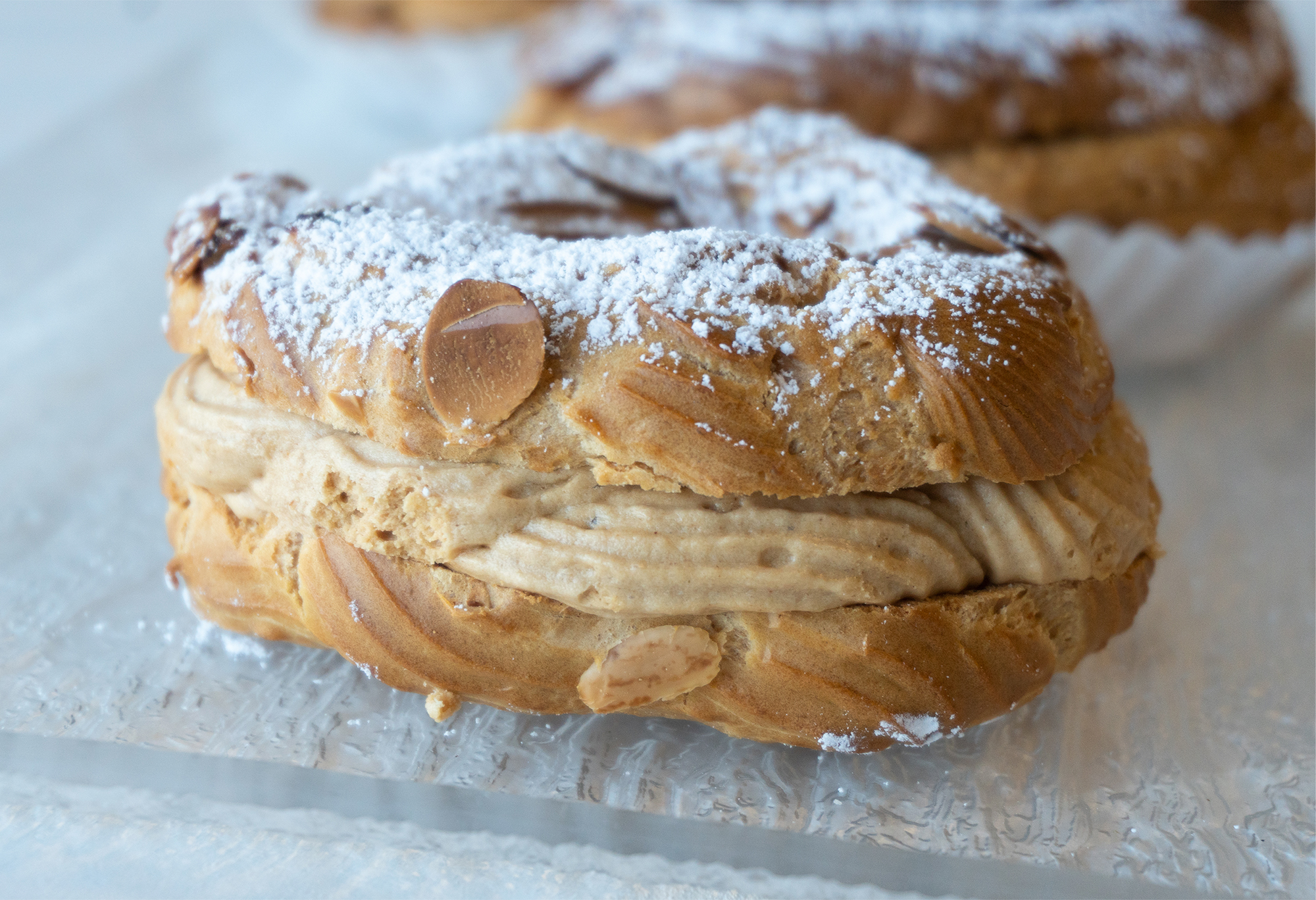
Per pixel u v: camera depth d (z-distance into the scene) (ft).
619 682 0.69
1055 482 0.72
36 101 1.64
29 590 0.80
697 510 0.69
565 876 0.69
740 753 0.72
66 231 1.23
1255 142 1.05
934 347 0.69
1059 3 1.06
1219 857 0.70
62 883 0.68
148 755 0.70
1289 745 0.76
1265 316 1.12
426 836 0.70
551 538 0.69
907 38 1.02
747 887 0.69
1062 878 0.68
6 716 0.72
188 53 1.69
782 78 1.01
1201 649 0.82
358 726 0.72
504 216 0.79
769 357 0.68
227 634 0.77
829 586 0.69
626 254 0.70
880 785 0.72
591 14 1.15
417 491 0.69
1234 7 1.10
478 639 0.69
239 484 0.72
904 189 0.80
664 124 1.04
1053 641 0.73
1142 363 1.10
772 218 0.83
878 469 0.69
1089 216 1.02
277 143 1.46
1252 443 1.01
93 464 0.92
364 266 0.70
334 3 1.47
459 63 1.42
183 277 0.74
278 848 0.70
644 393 0.67
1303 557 0.90
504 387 0.68
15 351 1.03
